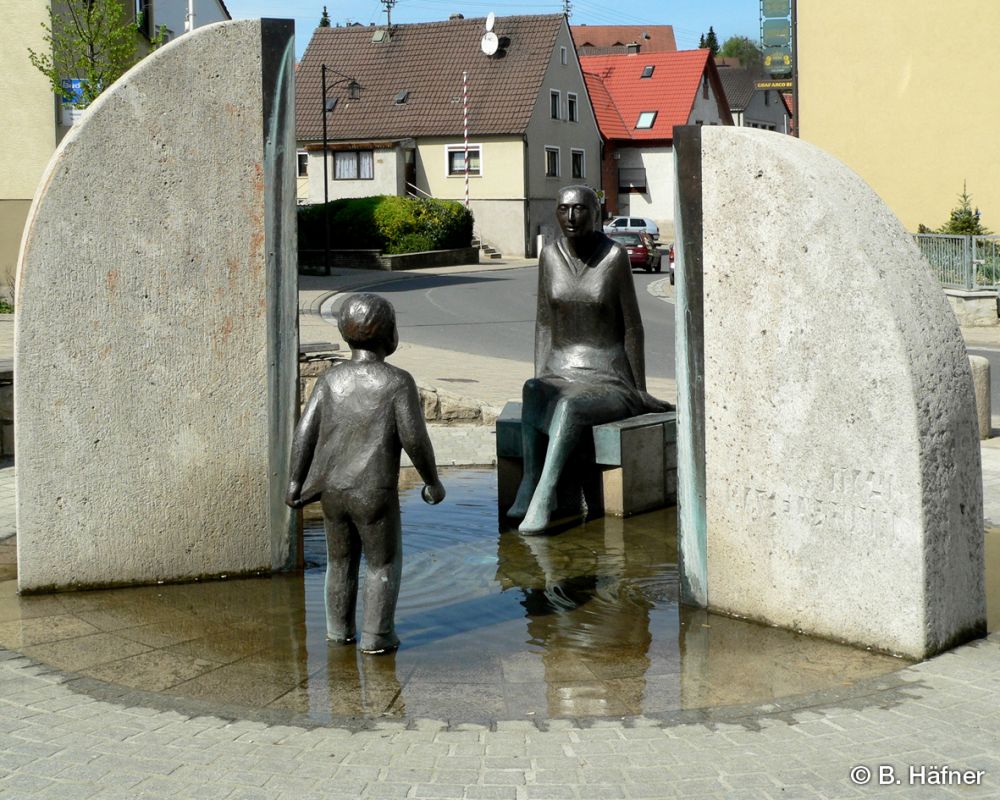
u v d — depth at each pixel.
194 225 6.79
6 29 25.41
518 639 5.77
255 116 6.86
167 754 4.30
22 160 25.78
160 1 32.62
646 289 36.12
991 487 9.09
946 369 5.36
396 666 5.37
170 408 6.83
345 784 4.04
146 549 6.85
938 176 29.19
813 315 5.53
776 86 31.08
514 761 4.22
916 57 29.02
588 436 8.39
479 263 48.09
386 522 5.55
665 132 62.62
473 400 12.77
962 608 5.48
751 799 3.92
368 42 57.19
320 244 44.47
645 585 6.73
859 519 5.45
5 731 4.55
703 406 6.09
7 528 8.18
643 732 4.49
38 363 6.56
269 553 7.12
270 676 5.24
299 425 5.58
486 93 53.69
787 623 5.82
